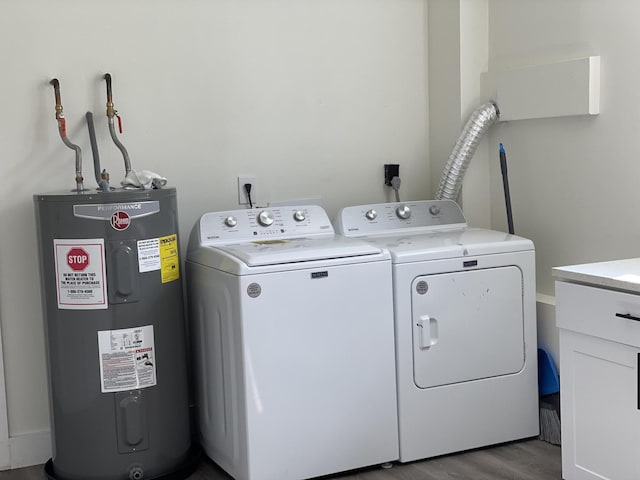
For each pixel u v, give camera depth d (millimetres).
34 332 3211
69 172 3207
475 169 3711
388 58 3758
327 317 2863
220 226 3150
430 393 3049
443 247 3037
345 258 2885
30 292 3189
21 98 3119
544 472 2932
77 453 2926
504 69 3596
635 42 2943
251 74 3482
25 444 3215
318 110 3627
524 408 3217
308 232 3266
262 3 3475
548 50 3344
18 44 3096
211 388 3066
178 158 3385
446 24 3699
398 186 3727
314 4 3576
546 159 3400
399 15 3760
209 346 3047
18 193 3145
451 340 3061
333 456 2916
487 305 3109
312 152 3633
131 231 2840
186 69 3363
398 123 3809
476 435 3141
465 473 2957
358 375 2932
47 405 3260
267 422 2801
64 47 3160
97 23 3201
